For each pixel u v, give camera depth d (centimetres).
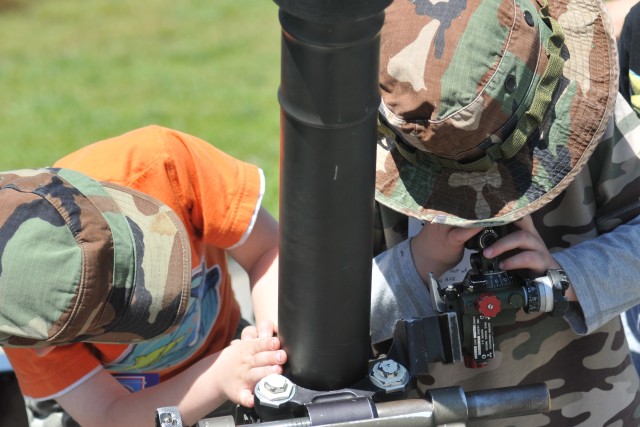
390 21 292
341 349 258
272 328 329
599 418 364
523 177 296
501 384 353
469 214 297
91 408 348
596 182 337
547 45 296
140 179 348
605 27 309
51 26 1594
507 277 299
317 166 226
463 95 277
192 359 385
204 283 379
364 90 218
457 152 290
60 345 320
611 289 316
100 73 1377
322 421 246
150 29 1563
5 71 1398
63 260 275
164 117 1196
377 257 343
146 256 299
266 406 259
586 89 301
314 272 243
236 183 369
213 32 1541
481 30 280
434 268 326
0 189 293
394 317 332
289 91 220
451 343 278
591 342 351
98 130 1174
